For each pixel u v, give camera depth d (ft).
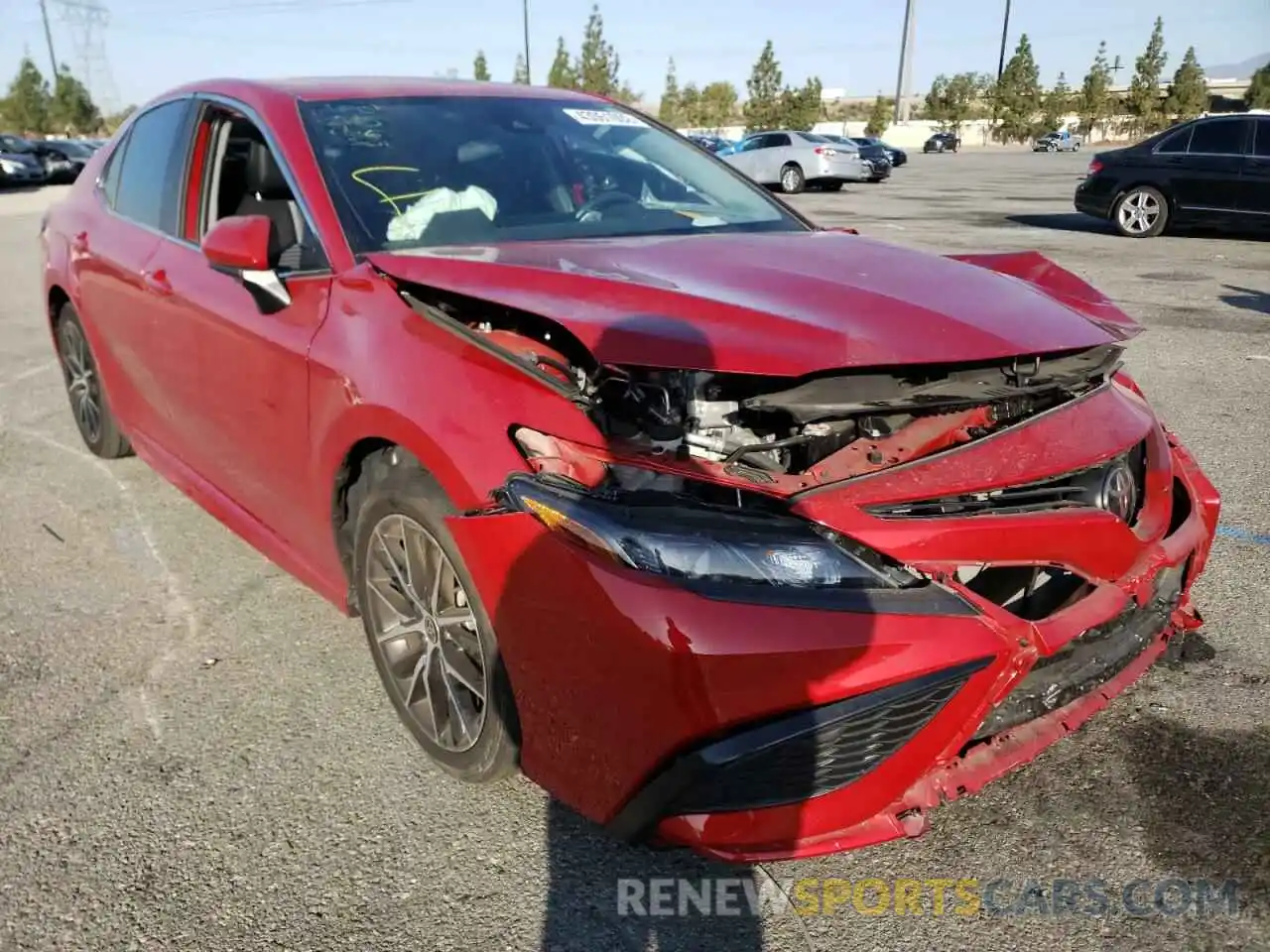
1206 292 29.63
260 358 9.40
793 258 8.68
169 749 8.77
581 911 6.94
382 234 9.27
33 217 62.03
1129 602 7.39
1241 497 13.96
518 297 7.43
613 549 6.24
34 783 8.32
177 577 12.03
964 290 7.92
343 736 8.94
